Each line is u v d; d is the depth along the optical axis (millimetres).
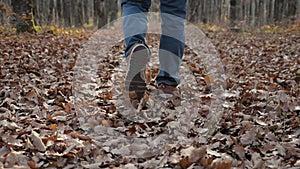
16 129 2641
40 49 8156
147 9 2920
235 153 2229
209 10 34062
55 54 7453
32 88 3979
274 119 2951
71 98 3605
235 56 8125
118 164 2129
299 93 3811
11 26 12750
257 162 2080
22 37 10914
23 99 3529
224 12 34781
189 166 2051
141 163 2127
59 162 2100
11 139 2395
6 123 2709
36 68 5574
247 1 28750
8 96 3682
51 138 2393
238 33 17828
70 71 5520
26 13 12617
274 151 2297
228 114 2992
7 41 9469
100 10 24688
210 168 2021
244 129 2615
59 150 2281
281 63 6602
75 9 28125
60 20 25500
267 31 17672
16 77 4750
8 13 12625
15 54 6980
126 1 2891
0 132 2525
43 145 2291
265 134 2545
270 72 5555
